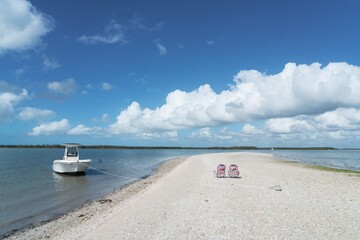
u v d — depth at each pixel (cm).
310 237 1023
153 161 6862
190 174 3088
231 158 6475
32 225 1462
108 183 2969
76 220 1499
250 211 1378
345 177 2808
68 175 3594
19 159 7094
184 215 1332
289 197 1709
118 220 1330
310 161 6175
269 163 4959
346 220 1225
